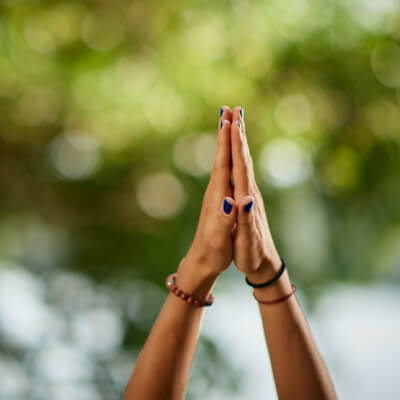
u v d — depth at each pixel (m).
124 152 3.67
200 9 3.57
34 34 3.55
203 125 3.71
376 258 3.68
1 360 2.90
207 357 2.93
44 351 2.97
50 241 3.51
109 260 3.38
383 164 3.60
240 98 3.67
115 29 3.62
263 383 3.01
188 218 3.55
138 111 3.62
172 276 1.37
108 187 3.61
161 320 1.35
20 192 3.56
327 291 3.55
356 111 3.63
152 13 3.58
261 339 3.09
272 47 3.59
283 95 3.70
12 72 3.53
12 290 3.15
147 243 3.41
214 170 1.35
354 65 3.63
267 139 3.67
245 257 1.32
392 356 3.48
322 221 3.60
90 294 3.20
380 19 3.64
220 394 2.92
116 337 3.06
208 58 3.64
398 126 3.58
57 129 3.68
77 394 2.90
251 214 1.30
